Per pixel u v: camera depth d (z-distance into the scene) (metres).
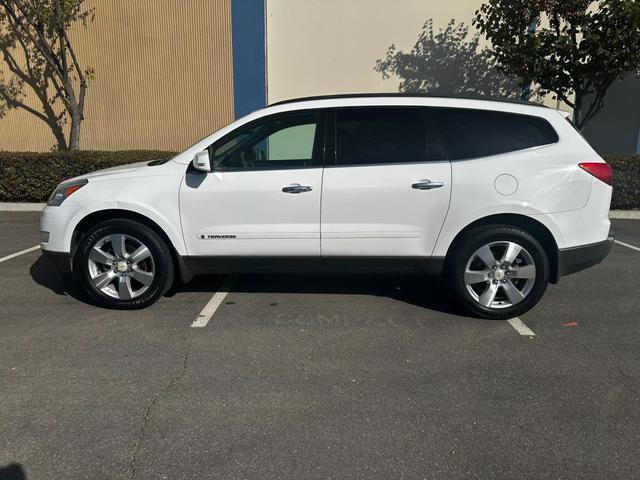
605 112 11.41
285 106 4.62
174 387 3.46
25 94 11.66
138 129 11.66
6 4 10.94
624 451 2.81
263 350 4.01
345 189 4.42
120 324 4.49
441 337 4.26
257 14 10.99
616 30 8.23
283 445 2.87
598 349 4.05
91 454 2.79
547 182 4.33
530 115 4.46
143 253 4.68
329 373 3.66
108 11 11.29
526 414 3.16
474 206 4.36
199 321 4.56
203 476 2.62
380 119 4.52
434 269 4.55
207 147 4.59
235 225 4.55
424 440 2.91
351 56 11.10
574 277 5.88
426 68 11.05
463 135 4.45
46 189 9.93
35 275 5.89
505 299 4.58
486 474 2.64
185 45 11.27
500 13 9.24
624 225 8.73
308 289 5.43
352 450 2.82
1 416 3.12
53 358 3.87
